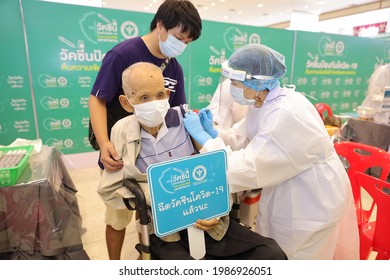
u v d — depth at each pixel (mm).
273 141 1067
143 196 950
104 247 1915
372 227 1497
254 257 985
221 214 1032
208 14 9078
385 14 7129
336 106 5137
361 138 2768
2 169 1084
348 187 1297
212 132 1187
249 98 1209
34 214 1157
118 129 1112
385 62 5375
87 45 3070
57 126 3154
